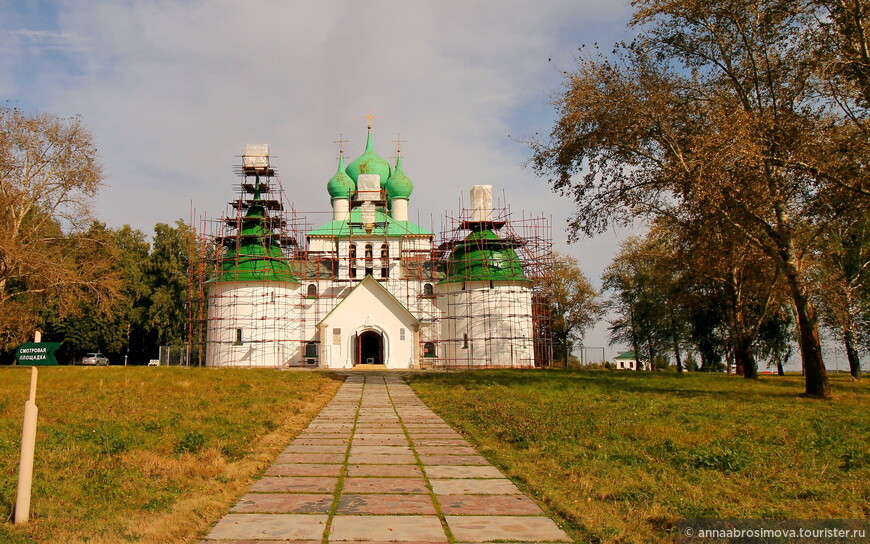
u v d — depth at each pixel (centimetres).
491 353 5534
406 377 3644
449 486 1072
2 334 4503
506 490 1047
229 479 1096
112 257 4766
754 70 2888
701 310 5269
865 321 4222
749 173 2516
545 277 6172
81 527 840
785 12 2691
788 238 2886
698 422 1803
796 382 3878
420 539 805
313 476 1141
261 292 5494
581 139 3039
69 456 1221
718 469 1179
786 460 1252
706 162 2514
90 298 4497
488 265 5616
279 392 2583
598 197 3167
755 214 2758
